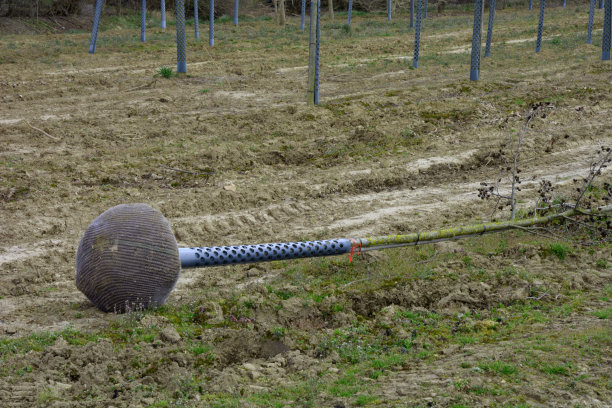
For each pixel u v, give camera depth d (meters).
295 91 18.08
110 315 7.00
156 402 5.21
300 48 25.66
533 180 11.34
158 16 41.50
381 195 11.09
